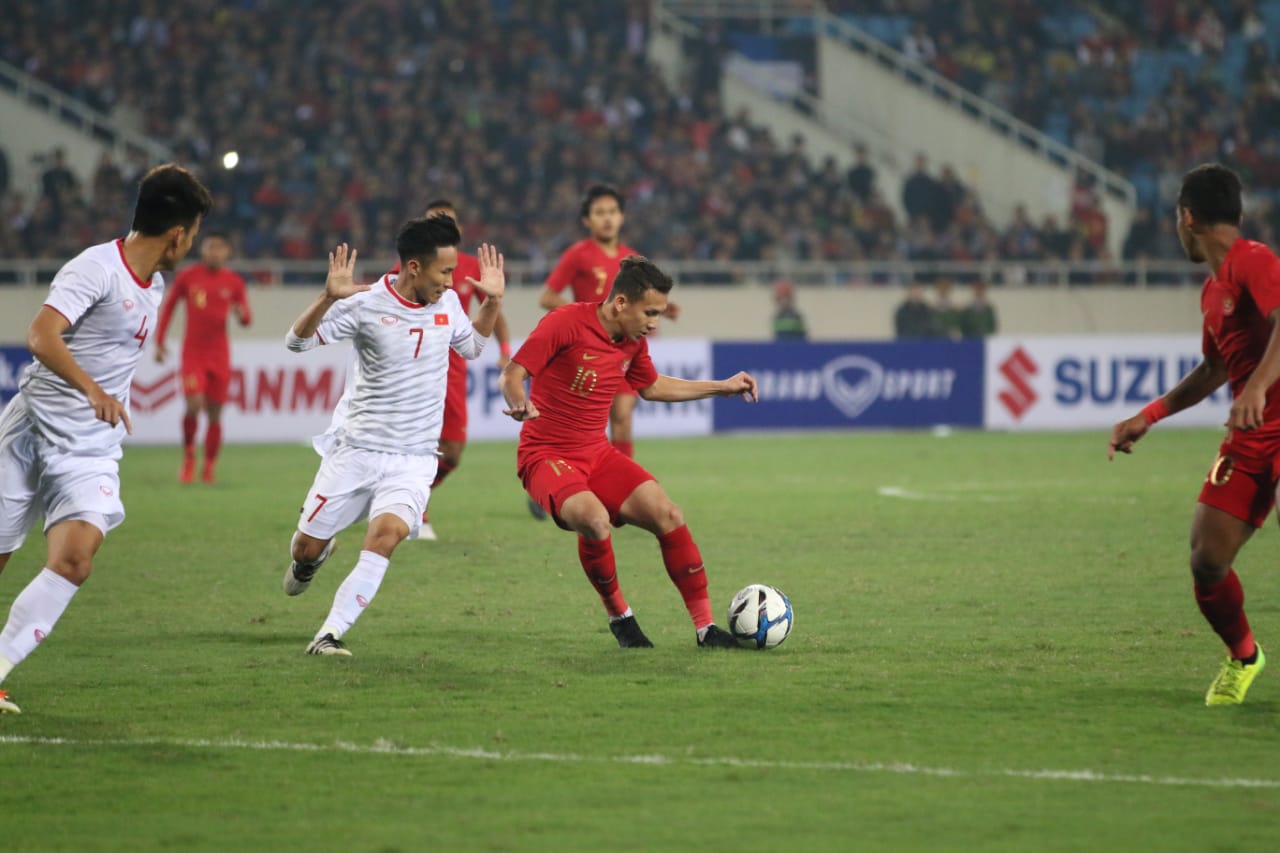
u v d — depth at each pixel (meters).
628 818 12.09
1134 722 15.09
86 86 70.81
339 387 56.75
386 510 18.89
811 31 87.50
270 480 42.16
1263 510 15.40
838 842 11.50
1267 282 14.76
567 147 72.88
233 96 71.62
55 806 12.46
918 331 65.69
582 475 19.20
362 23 76.81
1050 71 85.94
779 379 59.91
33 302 61.25
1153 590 23.55
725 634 19.05
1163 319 71.88
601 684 16.83
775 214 72.81
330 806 12.44
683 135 76.06
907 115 82.81
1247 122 82.62
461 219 68.56
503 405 58.06
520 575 25.27
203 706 15.84
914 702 15.95
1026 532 30.69
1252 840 11.51
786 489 39.44
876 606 22.09
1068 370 62.47
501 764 13.62
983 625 20.55
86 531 15.41
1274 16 91.19
